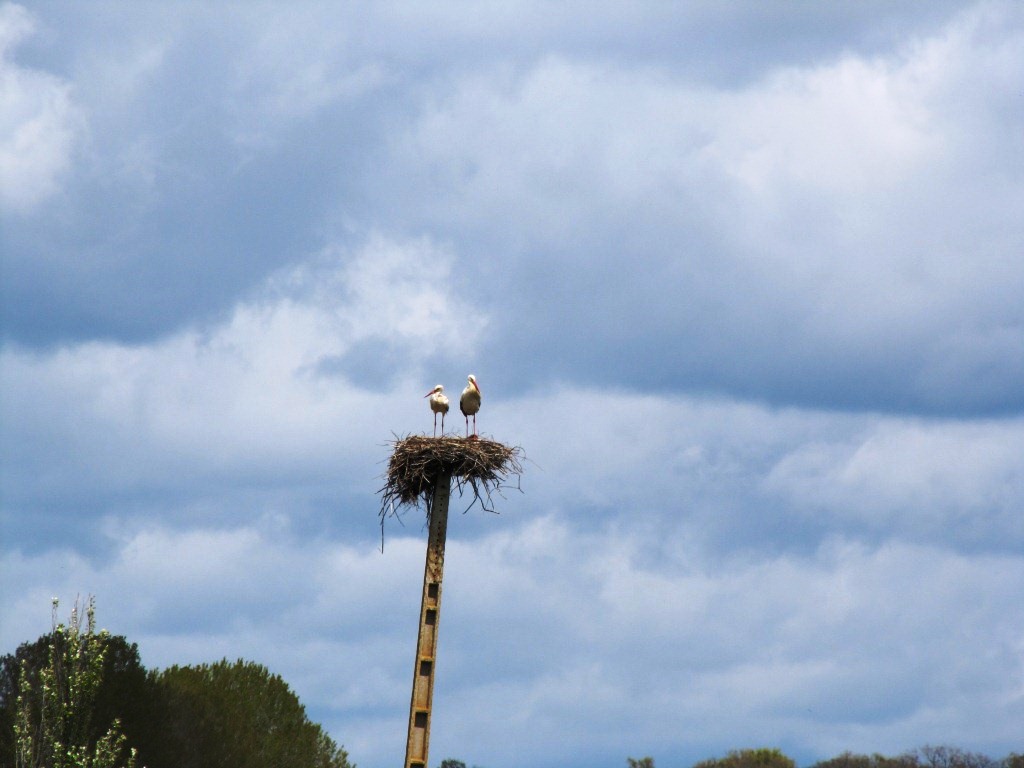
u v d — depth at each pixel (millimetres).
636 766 89188
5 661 51156
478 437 39469
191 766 56438
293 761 62781
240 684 65438
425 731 37250
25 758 39719
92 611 41781
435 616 38250
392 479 39375
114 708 54406
